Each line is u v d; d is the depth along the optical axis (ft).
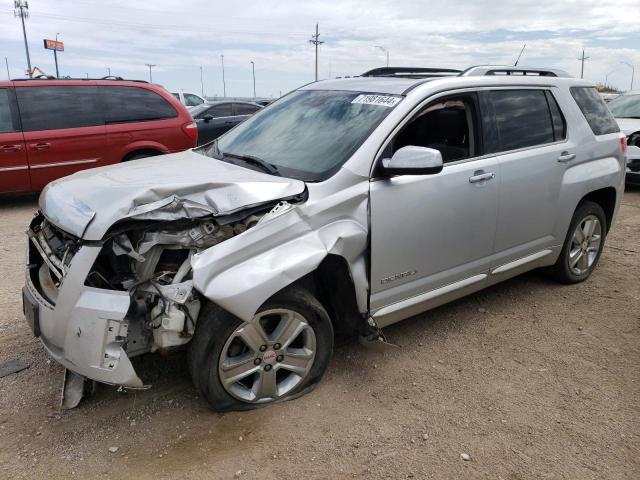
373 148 10.57
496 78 13.23
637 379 11.45
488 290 15.88
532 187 13.42
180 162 11.76
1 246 19.85
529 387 11.10
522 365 11.92
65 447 9.06
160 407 10.12
